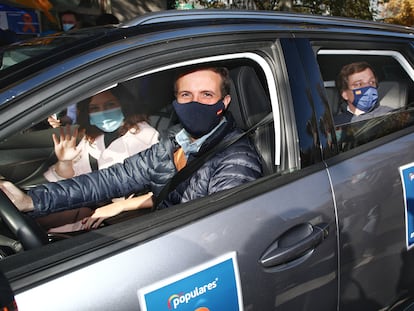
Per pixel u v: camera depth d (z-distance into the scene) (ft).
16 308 3.03
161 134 5.52
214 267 3.89
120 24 4.99
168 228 3.86
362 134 5.89
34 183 5.01
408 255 6.00
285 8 24.53
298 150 4.92
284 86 4.99
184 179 5.12
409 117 6.72
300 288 4.52
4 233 3.84
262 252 4.21
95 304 3.31
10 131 3.34
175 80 5.16
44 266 3.37
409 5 38.22
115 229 3.83
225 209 4.18
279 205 4.48
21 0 18.84
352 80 6.30
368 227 5.26
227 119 5.41
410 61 6.78
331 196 4.88
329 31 5.64
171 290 3.65
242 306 4.06
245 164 5.06
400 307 6.11
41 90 3.54
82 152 5.18
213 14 5.03
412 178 5.91
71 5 21.62
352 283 5.20
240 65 5.21
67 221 5.02
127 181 5.37
